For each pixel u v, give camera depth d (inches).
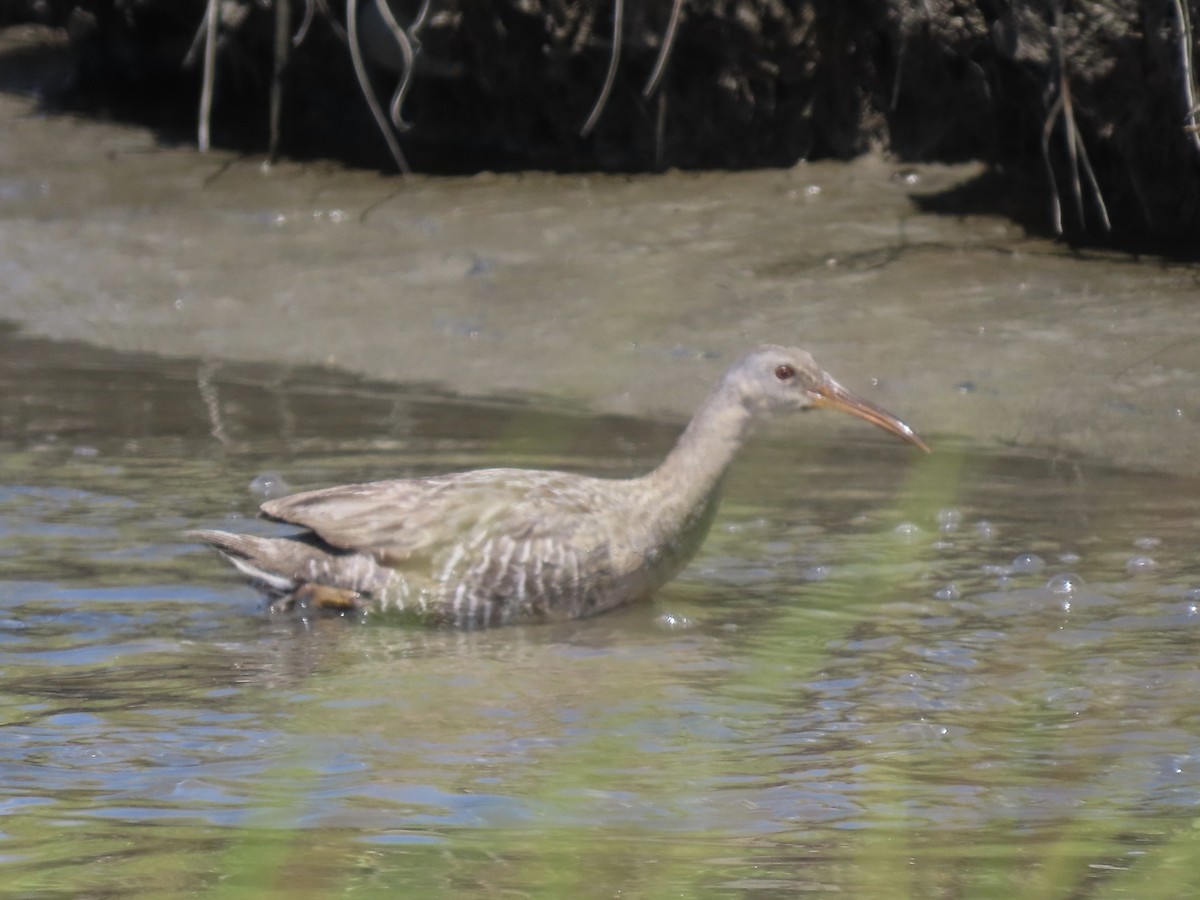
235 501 480.1
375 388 600.1
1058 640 380.5
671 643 391.9
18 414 565.0
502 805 290.0
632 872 255.0
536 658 382.9
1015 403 551.5
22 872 258.2
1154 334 582.9
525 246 708.0
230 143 873.5
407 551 407.5
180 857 263.1
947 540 453.1
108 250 740.7
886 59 756.6
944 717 336.8
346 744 324.8
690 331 620.1
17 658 377.1
